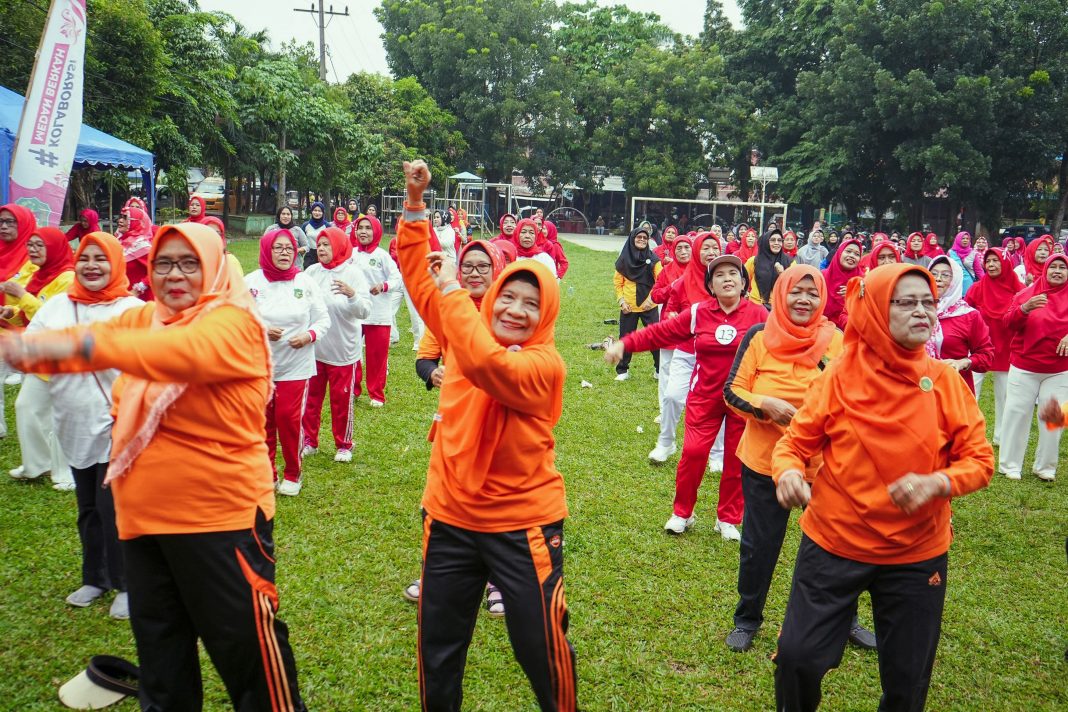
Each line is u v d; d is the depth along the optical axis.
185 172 22.00
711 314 5.02
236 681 2.82
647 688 3.68
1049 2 28.70
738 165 41.72
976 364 6.54
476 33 40.78
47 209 9.16
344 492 5.80
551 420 2.91
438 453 2.92
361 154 30.97
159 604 2.74
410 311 11.05
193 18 22.56
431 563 2.90
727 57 41.25
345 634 3.95
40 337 2.15
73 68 9.12
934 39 29.41
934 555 2.87
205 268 2.64
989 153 30.38
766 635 4.21
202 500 2.64
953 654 4.12
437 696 2.88
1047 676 3.96
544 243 9.97
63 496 5.43
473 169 42.25
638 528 5.47
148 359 2.33
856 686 3.79
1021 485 6.82
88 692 3.29
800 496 2.83
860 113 31.52
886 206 34.75
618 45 46.78
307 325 5.51
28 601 4.07
